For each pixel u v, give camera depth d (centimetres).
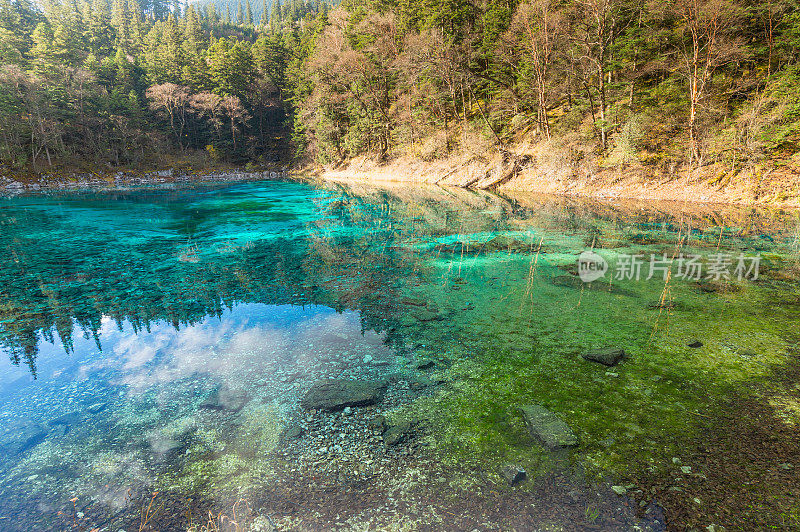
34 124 4094
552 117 3048
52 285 947
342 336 630
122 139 4878
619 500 298
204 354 580
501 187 2911
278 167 6244
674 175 2066
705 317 649
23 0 6538
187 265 1110
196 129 5938
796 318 636
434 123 3881
